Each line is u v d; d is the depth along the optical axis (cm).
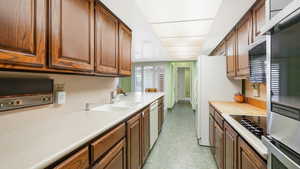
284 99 62
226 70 254
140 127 184
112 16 163
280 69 65
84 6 116
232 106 204
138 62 669
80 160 80
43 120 113
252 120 133
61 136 84
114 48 168
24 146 72
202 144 264
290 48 58
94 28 130
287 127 60
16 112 95
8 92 89
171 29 236
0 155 63
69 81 141
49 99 118
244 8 157
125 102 227
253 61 143
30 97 103
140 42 309
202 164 203
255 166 86
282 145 63
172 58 546
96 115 136
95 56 131
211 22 208
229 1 144
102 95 201
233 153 125
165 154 232
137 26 220
